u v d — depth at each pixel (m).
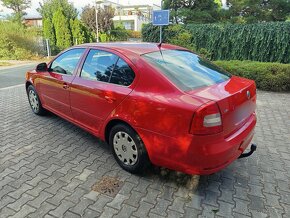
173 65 3.14
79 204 2.76
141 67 3.03
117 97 3.14
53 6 30.08
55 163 3.54
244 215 2.65
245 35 12.15
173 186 3.07
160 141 2.79
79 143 4.13
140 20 59.06
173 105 2.62
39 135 4.42
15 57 18.98
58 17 22.97
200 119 2.47
